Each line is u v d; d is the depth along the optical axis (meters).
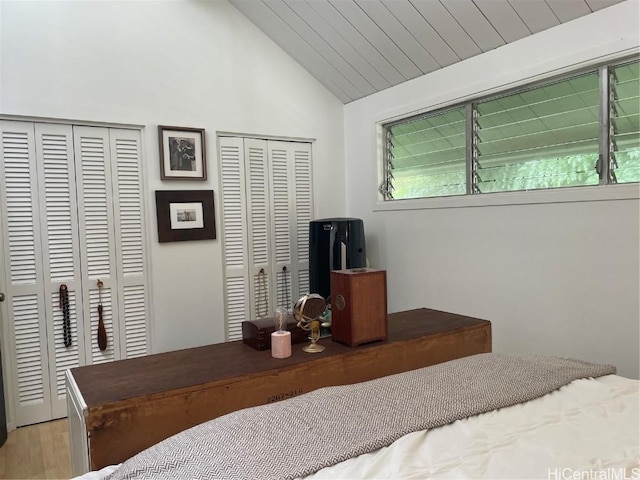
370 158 3.57
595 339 2.24
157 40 2.96
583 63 2.21
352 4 2.75
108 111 2.81
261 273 3.46
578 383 1.39
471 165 2.88
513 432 1.10
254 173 3.42
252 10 3.21
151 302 3.00
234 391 1.49
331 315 1.90
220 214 3.26
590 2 2.12
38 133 2.66
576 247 2.29
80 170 2.78
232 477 0.92
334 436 1.08
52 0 2.63
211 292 3.21
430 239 3.09
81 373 1.54
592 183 2.31
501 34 2.50
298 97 3.56
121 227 2.91
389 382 1.38
